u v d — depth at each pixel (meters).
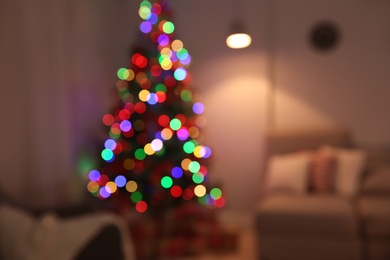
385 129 3.21
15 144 2.33
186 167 3.05
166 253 2.71
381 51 3.19
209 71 3.58
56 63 2.68
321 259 2.36
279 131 3.29
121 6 3.73
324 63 3.32
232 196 3.58
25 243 1.48
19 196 2.35
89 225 1.57
